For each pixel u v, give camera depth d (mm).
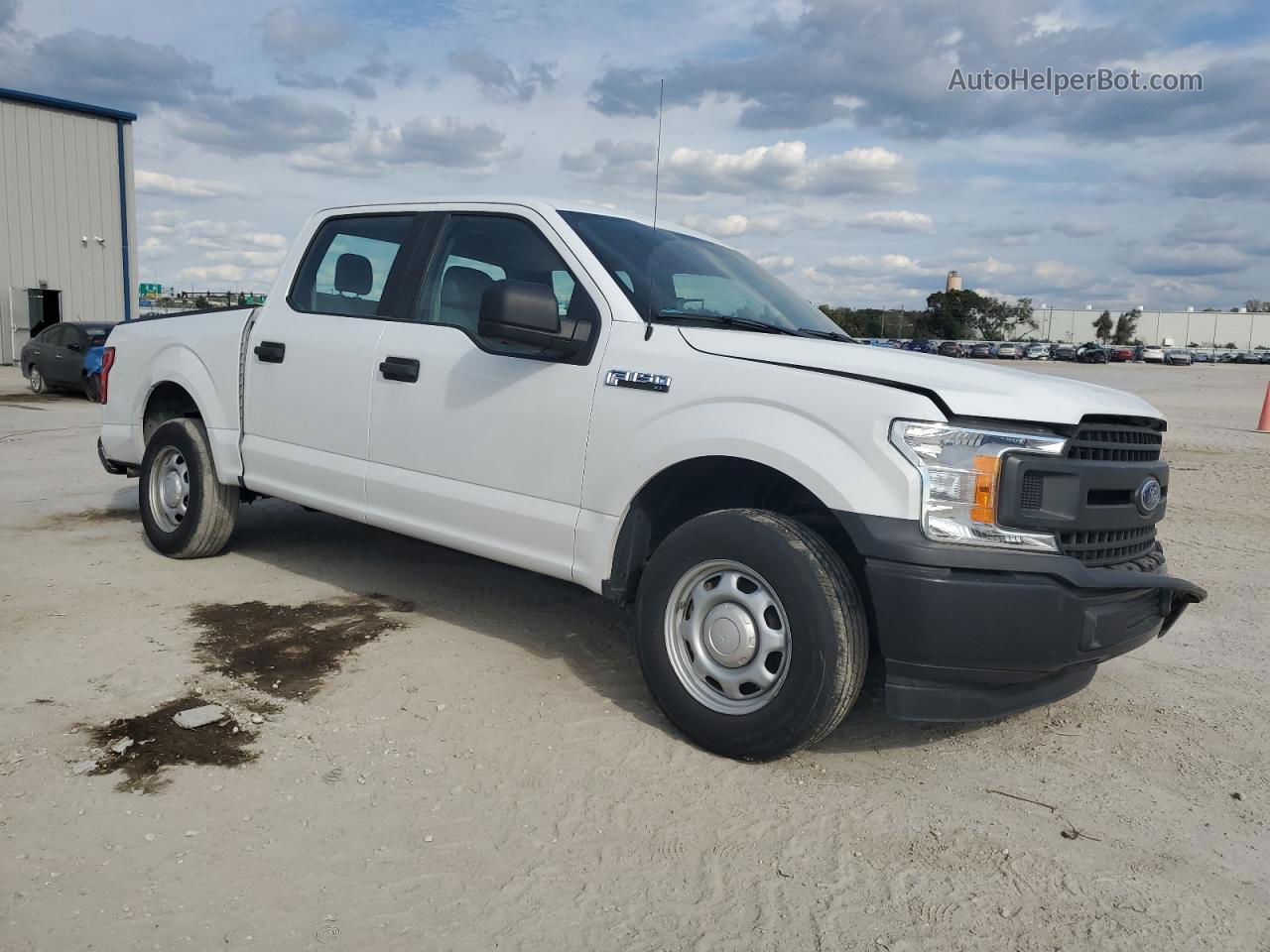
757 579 3281
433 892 2566
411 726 3521
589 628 4703
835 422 3162
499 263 4215
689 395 3467
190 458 5395
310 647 4266
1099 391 3584
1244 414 21547
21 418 13805
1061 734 3797
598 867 2721
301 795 3010
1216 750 3695
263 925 2387
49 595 4852
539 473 3881
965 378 3203
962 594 2996
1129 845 2984
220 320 5355
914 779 3355
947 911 2592
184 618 4582
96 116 28078
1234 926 2588
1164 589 3512
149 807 2887
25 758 3141
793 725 3188
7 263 26641
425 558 5867
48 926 2332
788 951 2400
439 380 4215
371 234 4793
